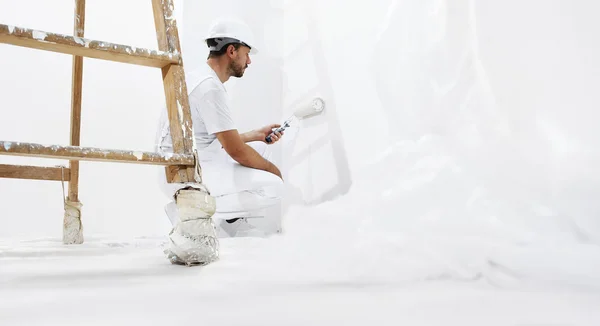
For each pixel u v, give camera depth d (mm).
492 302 490
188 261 794
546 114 906
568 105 873
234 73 1805
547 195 854
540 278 625
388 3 1751
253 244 1334
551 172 857
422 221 812
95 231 2379
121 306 451
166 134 1606
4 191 2221
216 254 831
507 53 986
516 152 929
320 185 2131
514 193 886
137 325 374
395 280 634
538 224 797
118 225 2422
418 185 917
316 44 2250
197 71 1734
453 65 1144
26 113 2314
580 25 872
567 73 884
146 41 2623
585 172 797
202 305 458
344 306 459
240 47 1765
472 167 986
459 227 780
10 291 535
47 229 2287
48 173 1497
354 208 945
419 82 1235
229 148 1675
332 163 2066
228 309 439
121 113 2516
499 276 626
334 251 764
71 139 1509
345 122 1997
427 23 1234
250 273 697
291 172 2340
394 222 853
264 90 2488
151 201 2490
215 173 1780
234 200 1873
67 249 1228
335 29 2105
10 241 1666
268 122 2480
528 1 957
